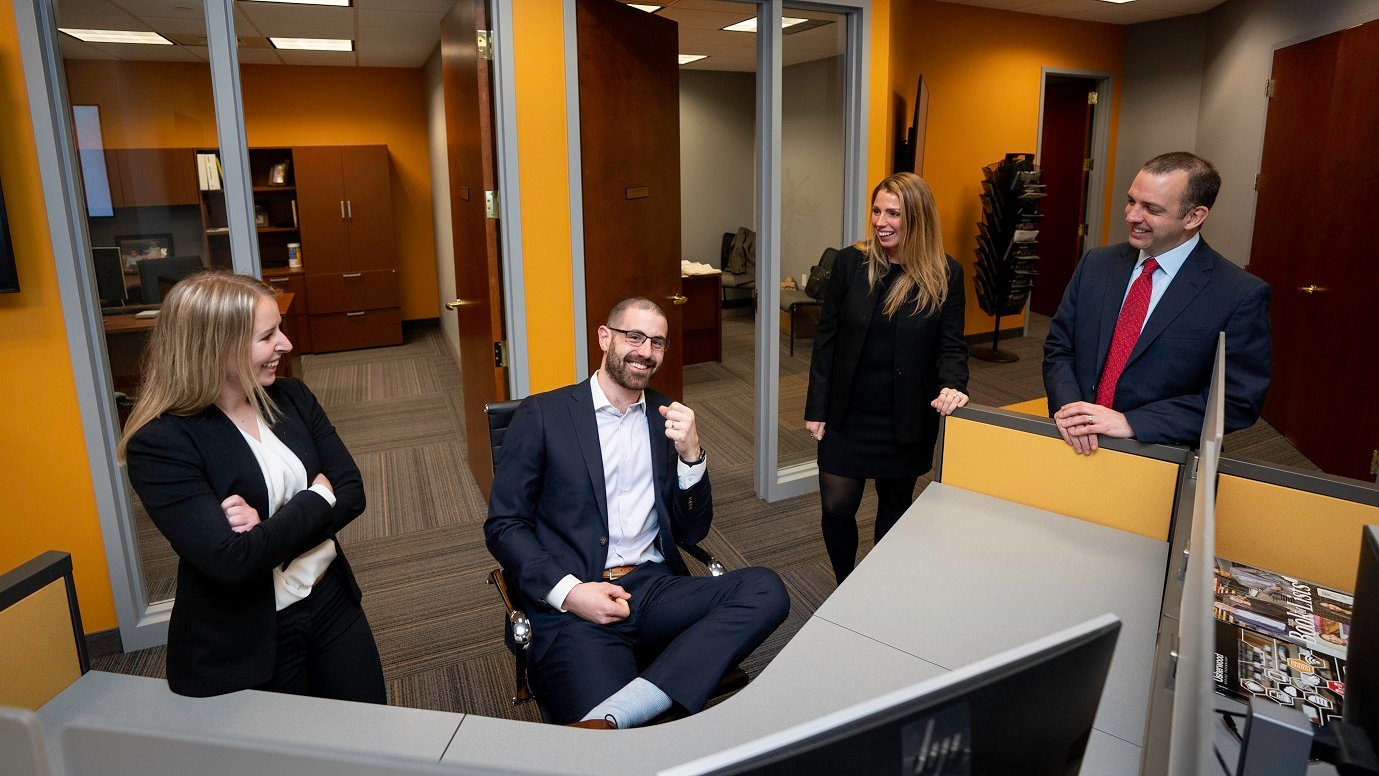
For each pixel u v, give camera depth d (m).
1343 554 1.19
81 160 1.92
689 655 1.21
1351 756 0.68
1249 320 1.40
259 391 1.16
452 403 4.30
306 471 1.23
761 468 3.00
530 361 2.56
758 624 1.28
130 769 0.46
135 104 1.93
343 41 4.62
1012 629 1.14
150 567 2.16
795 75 2.80
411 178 5.98
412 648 2.07
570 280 2.57
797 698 0.99
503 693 1.88
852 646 1.10
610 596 1.34
